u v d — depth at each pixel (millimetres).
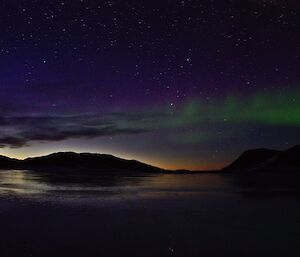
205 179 36281
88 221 10711
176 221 10961
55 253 7191
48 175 39656
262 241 8406
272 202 15648
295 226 10242
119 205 14312
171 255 7219
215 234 9164
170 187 24000
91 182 28312
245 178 38531
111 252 7352
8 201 14695
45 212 12164
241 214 12391
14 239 8289
